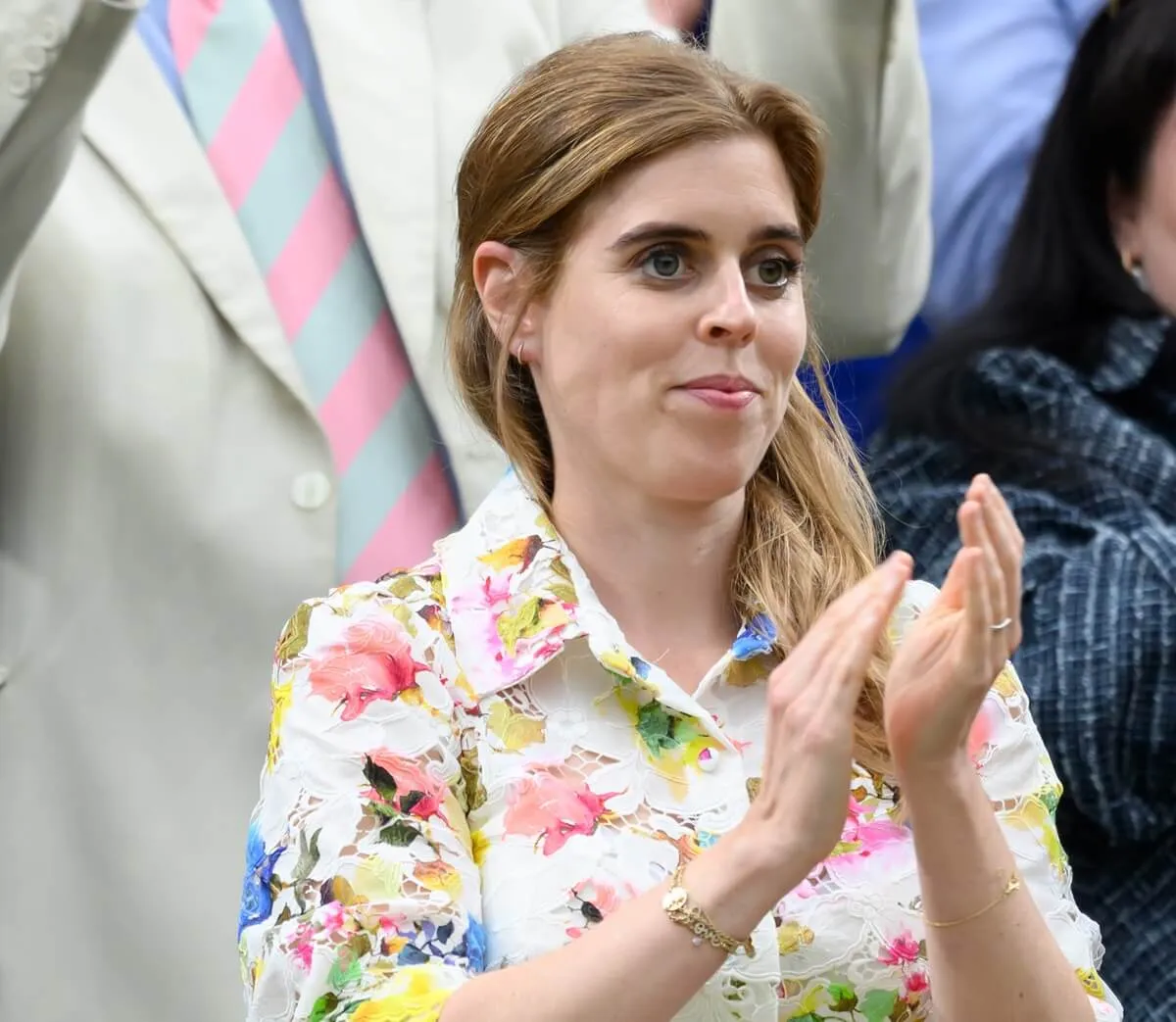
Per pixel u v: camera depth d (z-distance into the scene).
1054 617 9.76
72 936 9.65
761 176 7.16
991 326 10.98
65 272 10.09
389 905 6.66
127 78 10.45
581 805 7.05
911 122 11.80
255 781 9.95
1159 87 10.81
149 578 9.96
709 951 6.22
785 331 7.20
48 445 9.99
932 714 6.46
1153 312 10.91
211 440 10.13
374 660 7.18
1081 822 9.60
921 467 10.60
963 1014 6.63
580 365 7.23
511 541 7.55
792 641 7.51
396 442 10.36
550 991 6.20
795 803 6.27
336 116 10.66
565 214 7.26
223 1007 9.68
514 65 11.03
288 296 10.38
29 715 9.80
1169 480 10.27
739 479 7.17
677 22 11.91
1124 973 9.42
